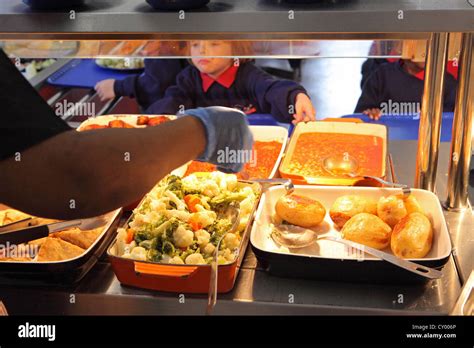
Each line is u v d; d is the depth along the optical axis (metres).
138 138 0.78
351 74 2.95
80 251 1.16
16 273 1.09
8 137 0.74
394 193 1.29
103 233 1.18
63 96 2.36
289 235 1.20
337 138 1.72
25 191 0.76
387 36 1.16
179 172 1.46
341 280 1.11
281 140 1.70
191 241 1.13
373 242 1.15
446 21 0.95
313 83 2.93
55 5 1.03
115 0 1.11
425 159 1.37
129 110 2.40
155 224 1.16
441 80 1.29
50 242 1.15
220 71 2.25
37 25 1.01
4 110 0.74
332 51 1.27
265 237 1.23
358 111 2.56
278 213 1.25
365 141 1.70
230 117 0.82
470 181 1.39
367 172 1.52
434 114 1.32
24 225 1.21
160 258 1.11
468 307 1.02
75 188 0.77
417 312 1.04
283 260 1.09
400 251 1.11
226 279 1.08
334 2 1.02
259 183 1.35
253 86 2.25
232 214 1.24
